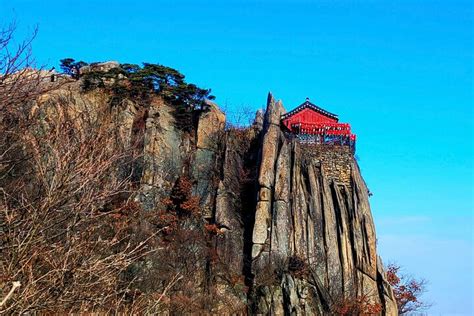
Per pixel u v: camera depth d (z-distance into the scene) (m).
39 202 11.92
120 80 49.88
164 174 47.12
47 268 12.07
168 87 51.66
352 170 50.22
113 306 13.95
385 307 44.28
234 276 43.62
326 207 47.62
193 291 40.72
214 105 52.66
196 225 45.94
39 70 14.92
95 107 42.78
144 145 45.94
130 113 47.25
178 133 50.00
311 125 52.28
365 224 47.00
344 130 51.53
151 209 44.62
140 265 31.47
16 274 10.50
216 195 47.44
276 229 44.94
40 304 11.07
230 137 51.16
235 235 45.66
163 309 18.92
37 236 11.57
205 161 49.50
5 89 14.13
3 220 12.12
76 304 12.55
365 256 46.09
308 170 49.00
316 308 42.50
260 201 45.97
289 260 44.16
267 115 50.66
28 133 15.05
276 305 41.41
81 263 12.08
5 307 10.28
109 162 13.58
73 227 11.90
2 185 13.69
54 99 33.47
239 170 49.22
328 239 46.41
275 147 48.34
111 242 13.29
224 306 41.31
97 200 13.40
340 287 44.75
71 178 11.95
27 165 14.28
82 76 48.75
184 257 42.81
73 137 15.56
